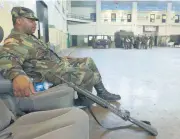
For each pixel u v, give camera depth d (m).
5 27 2.76
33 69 1.65
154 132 1.55
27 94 1.11
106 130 1.63
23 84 1.09
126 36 17.38
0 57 1.23
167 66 5.60
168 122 1.82
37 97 1.16
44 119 0.85
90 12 21.16
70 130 0.72
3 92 1.10
